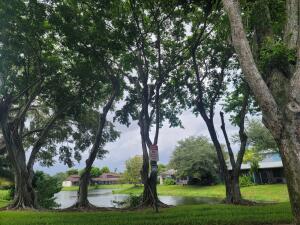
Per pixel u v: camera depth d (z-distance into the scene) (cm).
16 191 2270
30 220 1472
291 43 896
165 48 2316
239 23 890
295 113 810
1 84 2134
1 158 3488
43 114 3155
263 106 839
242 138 2305
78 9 2070
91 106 2770
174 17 2138
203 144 6494
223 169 2305
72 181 14438
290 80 846
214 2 1750
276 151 5538
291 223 1243
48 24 2066
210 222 1287
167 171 10125
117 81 2350
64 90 2386
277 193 4169
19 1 1881
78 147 3145
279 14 1228
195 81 2530
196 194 5362
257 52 1020
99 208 2188
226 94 2527
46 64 2214
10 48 2012
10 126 2297
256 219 1311
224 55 2380
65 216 1628
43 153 3216
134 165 10050
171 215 1520
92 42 2003
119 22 1989
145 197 2152
